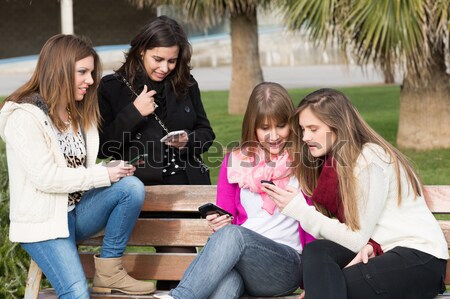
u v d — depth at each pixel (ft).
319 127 13.44
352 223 13.12
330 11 27.86
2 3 81.61
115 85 15.78
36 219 13.50
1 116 13.61
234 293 13.50
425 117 31.99
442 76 31.63
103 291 14.14
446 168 28.37
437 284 13.24
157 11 79.77
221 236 13.26
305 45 77.61
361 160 13.23
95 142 14.48
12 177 13.78
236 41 41.96
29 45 83.15
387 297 12.84
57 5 81.25
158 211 15.48
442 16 26.76
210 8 36.68
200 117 16.52
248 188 14.37
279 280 13.78
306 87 57.77
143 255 14.94
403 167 13.60
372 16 27.17
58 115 13.89
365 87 56.65
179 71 15.69
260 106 13.98
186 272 13.21
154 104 15.39
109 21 83.71
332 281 12.66
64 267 13.43
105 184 13.71
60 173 13.46
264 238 13.62
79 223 14.21
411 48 27.27
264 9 37.17
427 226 13.38
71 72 13.66
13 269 17.16
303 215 13.25
